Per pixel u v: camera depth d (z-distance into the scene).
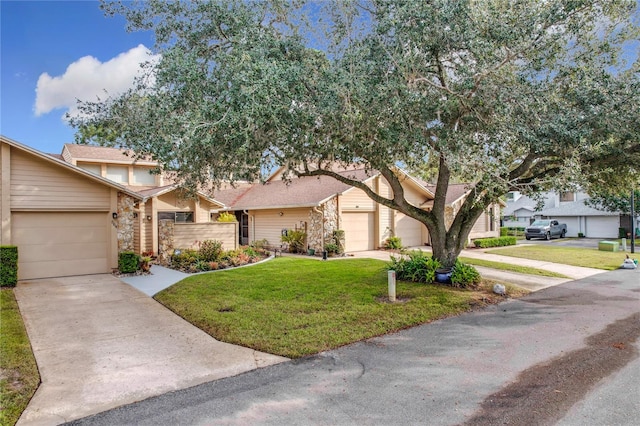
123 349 5.64
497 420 3.63
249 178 8.21
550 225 29.88
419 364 5.02
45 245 11.33
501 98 7.15
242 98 5.89
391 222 20.34
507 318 7.29
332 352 5.48
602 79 7.46
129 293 9.42
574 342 5.86
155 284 10.51
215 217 22.30
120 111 7.86
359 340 5.98
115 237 12.35
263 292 9.09
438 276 9.93
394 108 6.56
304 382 4.49
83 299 8.80
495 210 23.59
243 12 7.10
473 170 7.21
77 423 3.64
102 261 12.20
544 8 7.17
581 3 6.96
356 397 4.11
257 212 21.73
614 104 7.20
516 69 7.63
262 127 6.39
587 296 9.27
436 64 7.96
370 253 18.00
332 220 17.55
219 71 6.97
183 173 7.92
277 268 12.81
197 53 7.45
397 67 6.81
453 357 5.27
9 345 5.64
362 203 19.03
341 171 20.92
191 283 10.29
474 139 7.50
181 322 7.03
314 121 6.72
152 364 5.08
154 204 16.88
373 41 7.19
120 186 12.20
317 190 19.23
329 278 10.84
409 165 8.66
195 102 6.66
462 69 7.04
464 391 4.23
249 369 4.90
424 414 3.75
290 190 21.09
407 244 21.31
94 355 5.41
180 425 3.59
